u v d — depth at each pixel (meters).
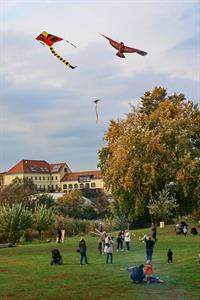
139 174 70.12
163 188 73.06
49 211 71.44
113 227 81.25
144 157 70.06
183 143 70.00
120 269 31.91
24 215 64.75
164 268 31.03
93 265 34.59
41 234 68.44
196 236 59.38
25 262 38.44
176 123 72.25
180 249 43.91
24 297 22.77
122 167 70.12
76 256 41.56
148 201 72.56
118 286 25.19
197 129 73.50
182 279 26.53
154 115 74.38
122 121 77.56
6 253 47.72
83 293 23.45
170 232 65.62
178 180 68.06
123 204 73.38
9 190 113.50
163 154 69.69
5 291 24.44
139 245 50.91
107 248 35.84
